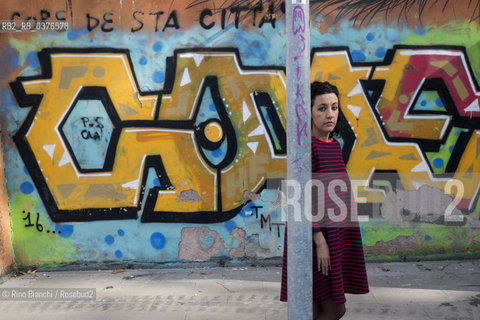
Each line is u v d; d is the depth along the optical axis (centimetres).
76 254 486
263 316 368
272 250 489
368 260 495
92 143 478
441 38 477
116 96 475
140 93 475
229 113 478
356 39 475
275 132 480
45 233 482
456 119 483
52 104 473
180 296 412
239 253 489
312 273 259
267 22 471
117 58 472
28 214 480
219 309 383
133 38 471
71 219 482
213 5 469
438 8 473
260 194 484
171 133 478
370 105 480
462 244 493
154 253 488
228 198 484
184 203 484
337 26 473
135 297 412
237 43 473
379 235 494
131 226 485
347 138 482
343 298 263
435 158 486
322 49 475
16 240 482
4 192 470
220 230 487
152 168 481
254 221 486
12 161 475
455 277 444
